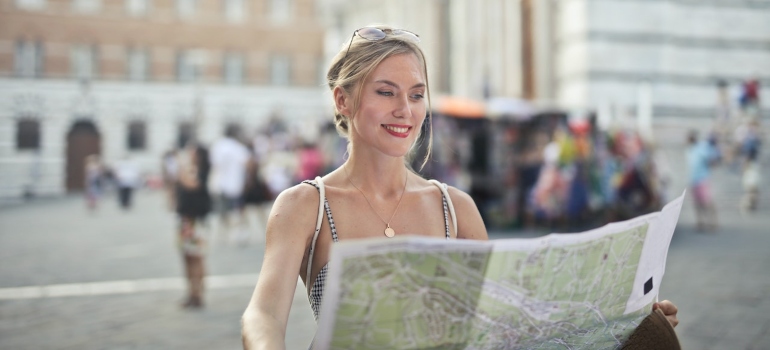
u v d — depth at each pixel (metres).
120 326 6.43
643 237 1.91
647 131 15.64
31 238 14.41
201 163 7.33
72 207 25.06
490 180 13.70
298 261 1.92
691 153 13.03
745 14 18.41
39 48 34.38
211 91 36.59
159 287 8.52
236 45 37.25
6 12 33.66
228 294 8.05
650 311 2.04
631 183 12.89
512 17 20.59
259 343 1.66
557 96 18.70
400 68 1.97
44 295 8.01
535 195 13.43
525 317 1.75
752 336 5.50
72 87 34.44
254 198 13.21
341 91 2.06
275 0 37.78
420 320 1.61
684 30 18.14
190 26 36.53
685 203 15.73
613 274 1.86
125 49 35.72
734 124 17.69
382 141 1.97
